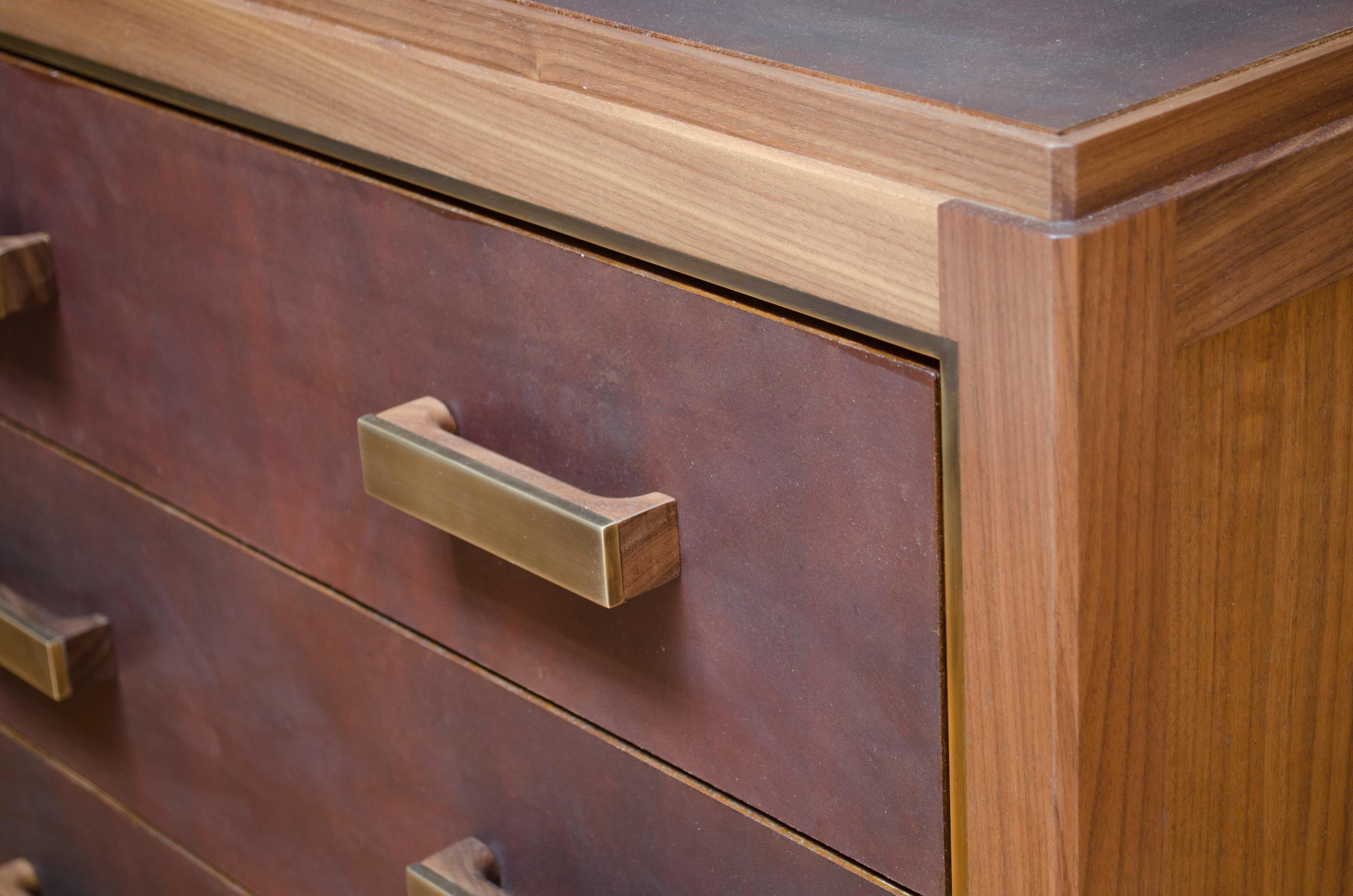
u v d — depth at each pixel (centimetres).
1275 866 50
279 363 62
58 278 72
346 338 59
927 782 44
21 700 88
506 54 48
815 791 48
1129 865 43
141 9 60
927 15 46
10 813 94
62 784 88
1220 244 38
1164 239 37
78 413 74
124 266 68
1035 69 40
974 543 40
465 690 60
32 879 93
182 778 79
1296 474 45
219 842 78
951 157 37
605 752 55
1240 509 43
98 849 87
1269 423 43
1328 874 53
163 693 77
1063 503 37
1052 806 41
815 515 44
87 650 77
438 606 60
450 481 52
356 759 67
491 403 54
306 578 66
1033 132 36
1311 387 44
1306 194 40
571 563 48
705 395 46
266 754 72
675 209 44
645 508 48
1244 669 45
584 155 46
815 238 41
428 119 51
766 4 48
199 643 73
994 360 37
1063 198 35
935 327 39
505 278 51
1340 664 50
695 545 49
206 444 68
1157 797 43
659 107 44
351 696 66
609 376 49
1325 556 47
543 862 60
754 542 47
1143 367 38
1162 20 44
